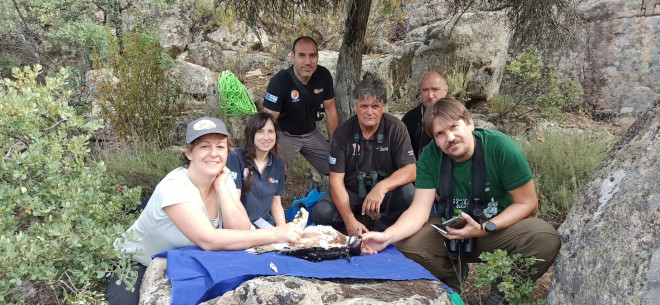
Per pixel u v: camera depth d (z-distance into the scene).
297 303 2.32
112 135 7.48
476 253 3.27
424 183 3.34
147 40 7.78
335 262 2.84
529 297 3.00
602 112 8.28
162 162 6.38
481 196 3.12
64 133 3.27
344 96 5.57
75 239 2.63
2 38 10.66
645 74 7.88
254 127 3.84
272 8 5.20
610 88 8.19
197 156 2.76
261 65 10.42
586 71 8.36
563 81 8.53
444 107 2.97
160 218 2.76
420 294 2.58
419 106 4.69
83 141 3.32
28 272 2.54
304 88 5.00
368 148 4.16
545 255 2.96
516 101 8.18
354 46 5.50
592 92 8.37
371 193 4.05
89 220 2.85
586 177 5.66
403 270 2.82
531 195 3.07
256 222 3.94
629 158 2.79
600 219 2.70
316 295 2.39
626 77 8.03
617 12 8.00
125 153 6.90
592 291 2.51
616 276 2.39
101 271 2.72
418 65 8.38
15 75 3.25
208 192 2.96
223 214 2.93
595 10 8.18
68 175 3.41
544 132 7.12
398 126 4.20
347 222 4.11
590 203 2.88
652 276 2.21
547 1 4.79
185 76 8.90
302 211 2.93
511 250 3.10
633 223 2.46
